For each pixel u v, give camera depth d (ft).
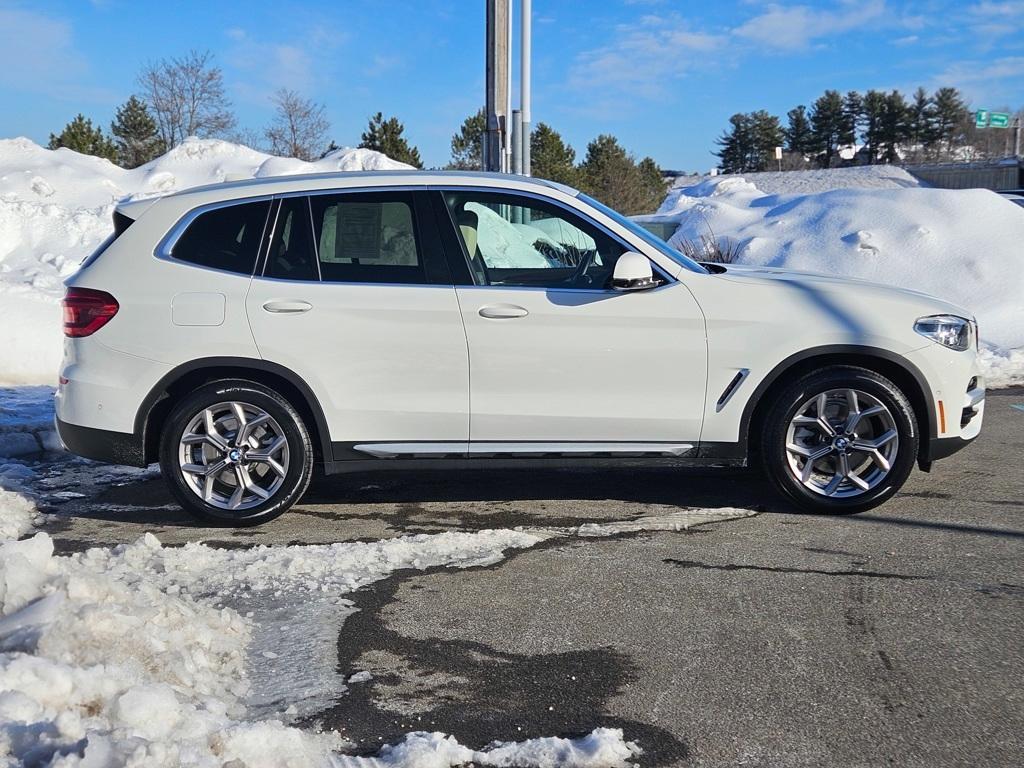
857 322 16.83
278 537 16.66
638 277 16.33
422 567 14.80
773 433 17.12
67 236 44.65
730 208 59.67
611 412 16.87
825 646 11.75
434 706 10.34
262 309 16.75
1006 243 45.03
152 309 16.81
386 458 17.08
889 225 47.55
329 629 12.43
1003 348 36.04
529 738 9.69
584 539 16.12
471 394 16.79
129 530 17.21
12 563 11.10
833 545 15.60
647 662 11.38
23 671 8.87
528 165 43.14
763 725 9.87
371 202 17.16
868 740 9.55
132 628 10.48
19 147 64.34
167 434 17.02
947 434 17.22
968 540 15.75
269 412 16.98
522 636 12.16
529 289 16.78
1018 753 9.28
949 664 11.21
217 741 8.71
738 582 13.96
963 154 310.45
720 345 16.78
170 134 162.81
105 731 8.43
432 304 16.65
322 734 9.69
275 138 166.20
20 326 31.12
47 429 23.20
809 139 338.13
